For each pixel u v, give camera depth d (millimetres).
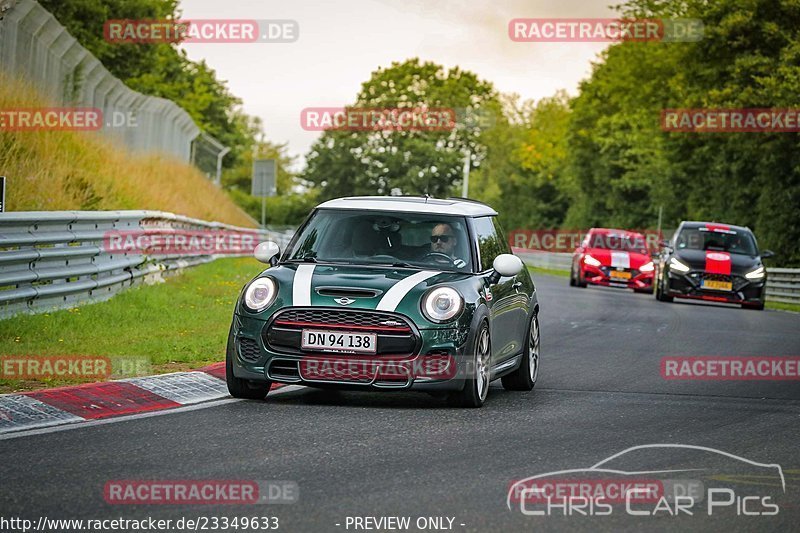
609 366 30047
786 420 21547
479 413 21312
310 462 16062
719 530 12922
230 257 74625
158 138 82000
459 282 22312
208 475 15016
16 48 51469
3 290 28594
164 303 36562
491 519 13070
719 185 116625
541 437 18766
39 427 18078
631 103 150750
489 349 22641
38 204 45281
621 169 169250
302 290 21609
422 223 23906
